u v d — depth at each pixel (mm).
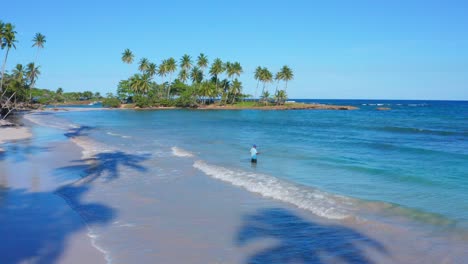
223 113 89875
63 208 11359
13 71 99188
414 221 10359
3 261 7547
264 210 11453
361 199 12648
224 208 11680
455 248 8438
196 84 116312
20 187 14016
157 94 122125
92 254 7984
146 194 13328
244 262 7750
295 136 36531
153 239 8984
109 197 12852
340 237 9180
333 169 18750
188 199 12695
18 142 28359
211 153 24047
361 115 84062
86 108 115062
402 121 62469
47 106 131000
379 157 22938
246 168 18859
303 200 12477
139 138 33031
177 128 45156
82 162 19703
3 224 9859
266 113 92375
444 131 41844
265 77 119438
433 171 18312
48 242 8633
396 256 8055
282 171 18141
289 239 9070
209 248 8477
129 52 115250
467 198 13078
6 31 53875
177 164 19438
